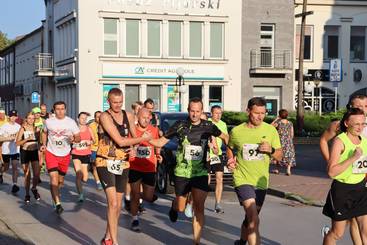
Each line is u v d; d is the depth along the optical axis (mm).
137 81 36219
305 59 39219
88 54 35625
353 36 39875
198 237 7777
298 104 30016
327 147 6711
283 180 15867
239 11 37562
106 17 35812
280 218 10641
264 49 38125
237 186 7156
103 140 7531
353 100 7121
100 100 35844
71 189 14492
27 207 11664
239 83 37656
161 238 8773
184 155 7754
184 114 15055
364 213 6324
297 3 38688
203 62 37062
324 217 10758
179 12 36750
